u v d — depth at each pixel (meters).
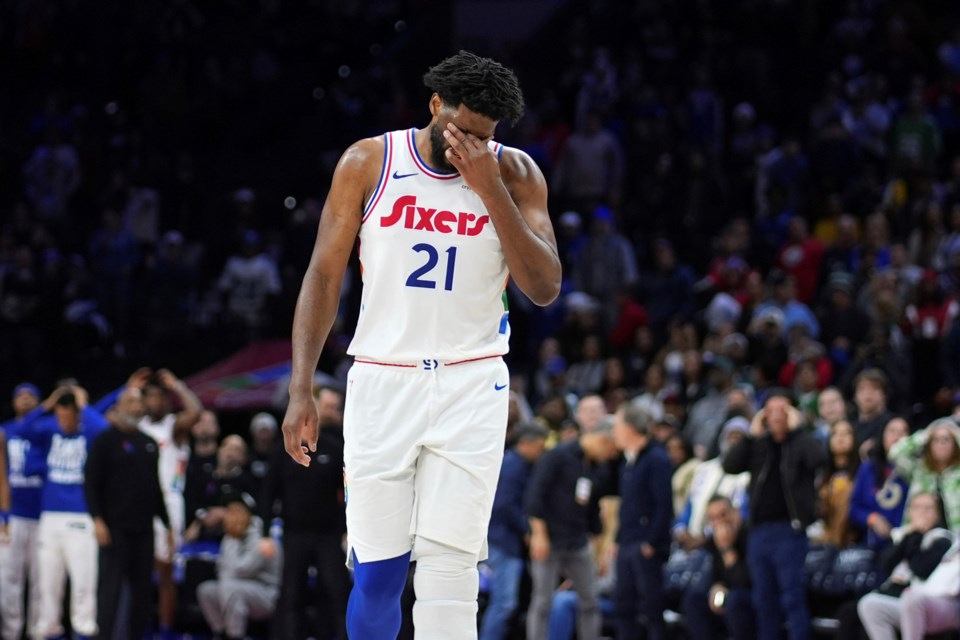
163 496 30.77
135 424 30.17
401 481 10.98
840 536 28.62
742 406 31.67
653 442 29.31
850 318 37.16
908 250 41.22
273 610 32.19
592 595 29.17
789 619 26.91
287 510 29.78
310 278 11.20
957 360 33.94
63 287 49.47
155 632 35.34
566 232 47.28
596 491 30.72
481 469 10.92
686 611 29.31
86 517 31.59
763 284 41.25
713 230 49.12
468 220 10.91
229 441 34.31
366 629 11.41
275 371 42.34
